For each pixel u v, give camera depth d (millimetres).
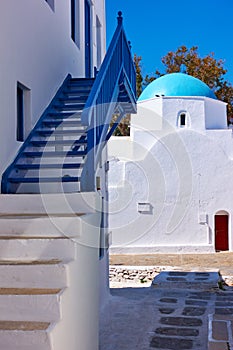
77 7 9828
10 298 3115
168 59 32938
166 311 8195
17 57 6020
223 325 6059
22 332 2846
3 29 5523
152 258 17828
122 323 7379
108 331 6934
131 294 10016
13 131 5793
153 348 6078
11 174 5531
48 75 7441
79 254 3766
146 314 7984
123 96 8516
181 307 8508
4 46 5551
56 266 3354
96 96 5340
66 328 3234
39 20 7012
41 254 3645
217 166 20250
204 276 11547
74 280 3547
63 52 8406
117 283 13109
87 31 10984
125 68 8148
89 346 4273
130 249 19516
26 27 6406
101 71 6039
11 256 3670
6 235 3908
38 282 3365
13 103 5828
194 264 16078
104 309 8422
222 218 20344
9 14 5742
